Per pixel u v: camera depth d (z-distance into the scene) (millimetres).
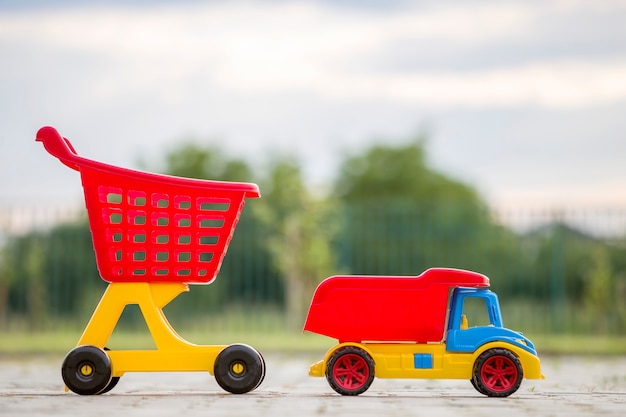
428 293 8398
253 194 8492
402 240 27391
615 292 23844
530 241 22656
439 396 8602
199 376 12562
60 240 24531
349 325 8430
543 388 9961
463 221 25922
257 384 8430
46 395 8555
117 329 24125
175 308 24672
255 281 25391
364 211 24828
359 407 7480
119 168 8312
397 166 43719
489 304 8477
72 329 22375
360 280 8469
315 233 24703
